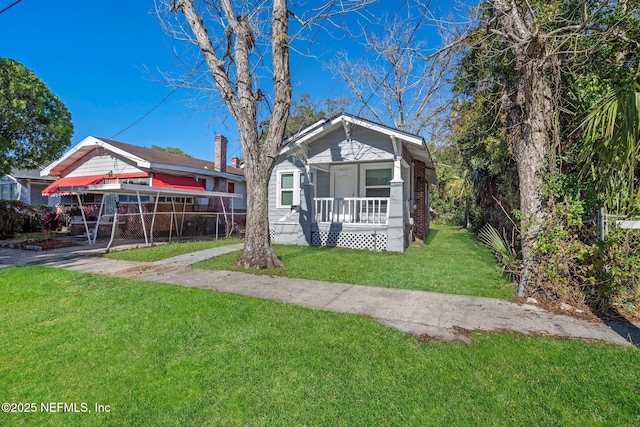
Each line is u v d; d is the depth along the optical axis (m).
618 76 5.34
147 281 6.12
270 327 3.83
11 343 3.53
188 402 2.50
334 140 10.81
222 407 2.44
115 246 11.09
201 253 9.44
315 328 3.79
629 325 3.94
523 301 4.84
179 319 4.12
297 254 9.07
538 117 5.41
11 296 5.20
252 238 7.32
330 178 12.39
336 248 10.35
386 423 2.24
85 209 14.70
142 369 2.98
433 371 2.85
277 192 12.41
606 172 4.52
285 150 10.96
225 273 6.79
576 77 5.88
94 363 3.09
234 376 2.83
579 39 5.74
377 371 2.86
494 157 8.80
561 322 4.03
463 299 4.97
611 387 2.61
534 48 5.25
